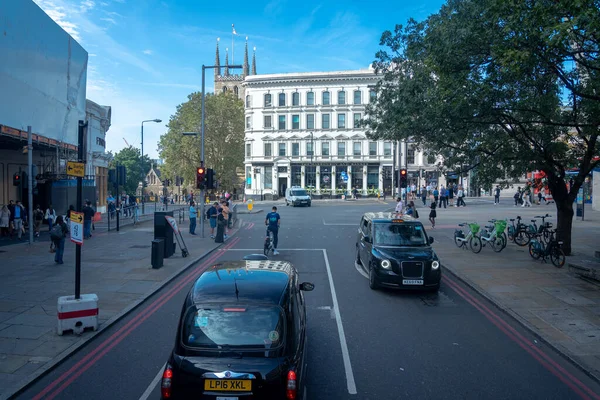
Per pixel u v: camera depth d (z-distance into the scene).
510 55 9.19
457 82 10.96
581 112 13.46
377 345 7.52
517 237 18.23
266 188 64.19
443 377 6.29
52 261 14.60
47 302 9.69
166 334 8.01
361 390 5.88
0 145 20.81
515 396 5.74
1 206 21.92
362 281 12.30
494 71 10.73
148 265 14.03
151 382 6.10
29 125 18.67
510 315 8.99
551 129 13.58
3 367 6.39
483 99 11.34
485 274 12.65
